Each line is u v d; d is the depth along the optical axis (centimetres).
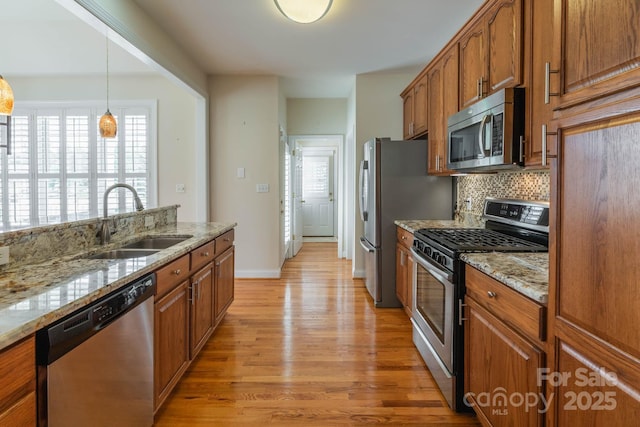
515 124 190
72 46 411
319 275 483
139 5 269
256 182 461
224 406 196
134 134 473
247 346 270
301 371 234
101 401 128
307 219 842
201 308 241
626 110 83
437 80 321
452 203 361
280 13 283
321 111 590
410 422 184
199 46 352
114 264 161
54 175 475
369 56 381
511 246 197
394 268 358
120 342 139
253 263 468
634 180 82
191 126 471
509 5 201
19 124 472
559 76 109
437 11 281
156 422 183
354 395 207
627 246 84
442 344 204
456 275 188
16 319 97
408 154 357
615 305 88
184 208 474
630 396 84
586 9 98
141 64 439
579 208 101
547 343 117
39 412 102
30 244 162
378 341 279
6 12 372
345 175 595
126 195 474
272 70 430
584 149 98
